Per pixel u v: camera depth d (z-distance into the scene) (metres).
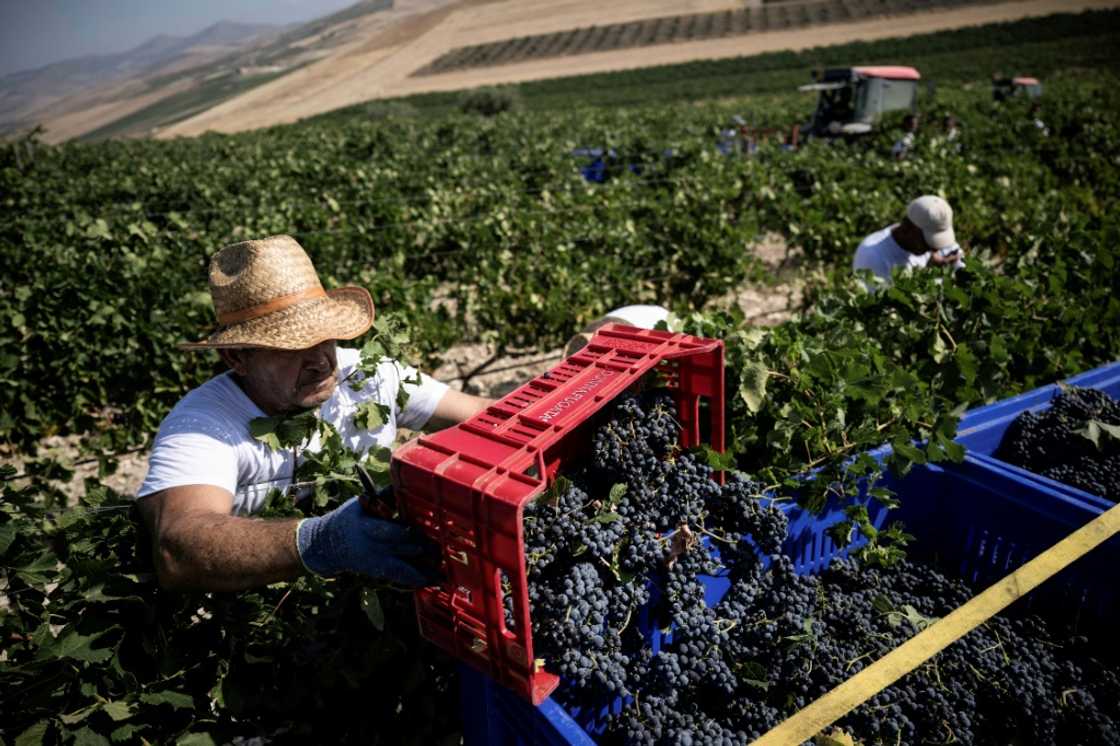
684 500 2.29
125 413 6.54
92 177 21.31
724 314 3.42
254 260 2.21
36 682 2.02
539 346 7.83
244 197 14.79
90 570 2.04
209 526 1.92
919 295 3.93
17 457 6.38
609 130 26.69
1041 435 3.22
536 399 2.03
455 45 124.50
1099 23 66.50
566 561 2.09
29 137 22.75
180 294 6.81
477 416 1.99
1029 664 2.41
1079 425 3.14
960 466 2.83
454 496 1.70
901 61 65.19
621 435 2.25
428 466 1.76
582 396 2.01
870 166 13.62
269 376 2.28
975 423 3.29
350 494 2.42
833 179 13.05
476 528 1.68
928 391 3.50
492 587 1.74
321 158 20.42
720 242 8.71
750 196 11.85
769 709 2.23
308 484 2.39
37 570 2.15
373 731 2.46
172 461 2.14
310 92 113.69
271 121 97.44
